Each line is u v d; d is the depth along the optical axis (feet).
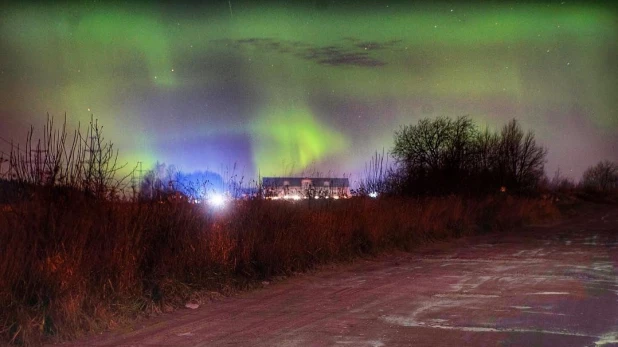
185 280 39.29
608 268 55.11
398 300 38.73
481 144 155.53
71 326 29.35
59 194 36.24
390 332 29.76
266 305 37.50
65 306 29.60
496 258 64.08
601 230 111.65
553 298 39.29
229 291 41.19
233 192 53.62
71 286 30.60
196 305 36.86
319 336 29.07
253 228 49.19
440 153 140.05
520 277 49.37
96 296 31.94
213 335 29.66
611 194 301.43
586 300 38.55
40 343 28.02
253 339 28.68
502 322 31.91
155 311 34.68
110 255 34.45
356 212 67.62
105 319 31.12
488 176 150.00
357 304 37.45
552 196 206.18
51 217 33.86
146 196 42.39
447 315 33.78
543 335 29.01
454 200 103.81
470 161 141.79
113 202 38.65
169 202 42.88
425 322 31.99
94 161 39.01
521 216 129.29
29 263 30.27
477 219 108.37
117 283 33.83
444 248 75.46
